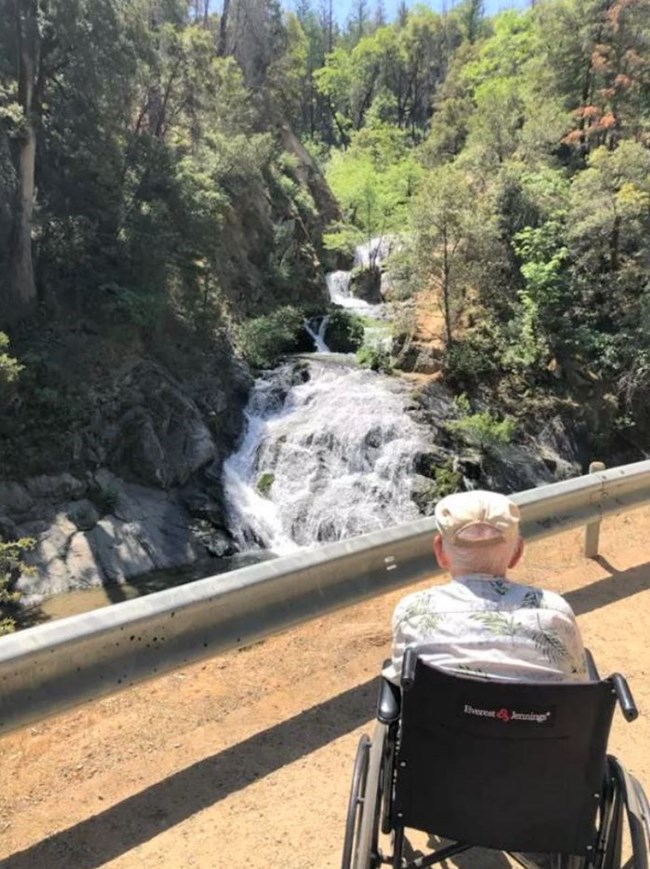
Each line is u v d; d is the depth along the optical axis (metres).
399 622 2.40
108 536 16.31
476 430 20.28
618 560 5.79
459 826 2.18
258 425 21.78
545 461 20.94
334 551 3.97
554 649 2.21
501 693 2.00
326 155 67.56
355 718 3.69
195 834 2.89
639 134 34.12
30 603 14.13
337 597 4.01
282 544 18.36
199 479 19.42
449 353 22.94
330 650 4.40
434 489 18.42
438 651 2.26
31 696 2.88
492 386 22.67
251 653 4.37
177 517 17.91
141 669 3.21
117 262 21.80
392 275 25.34
